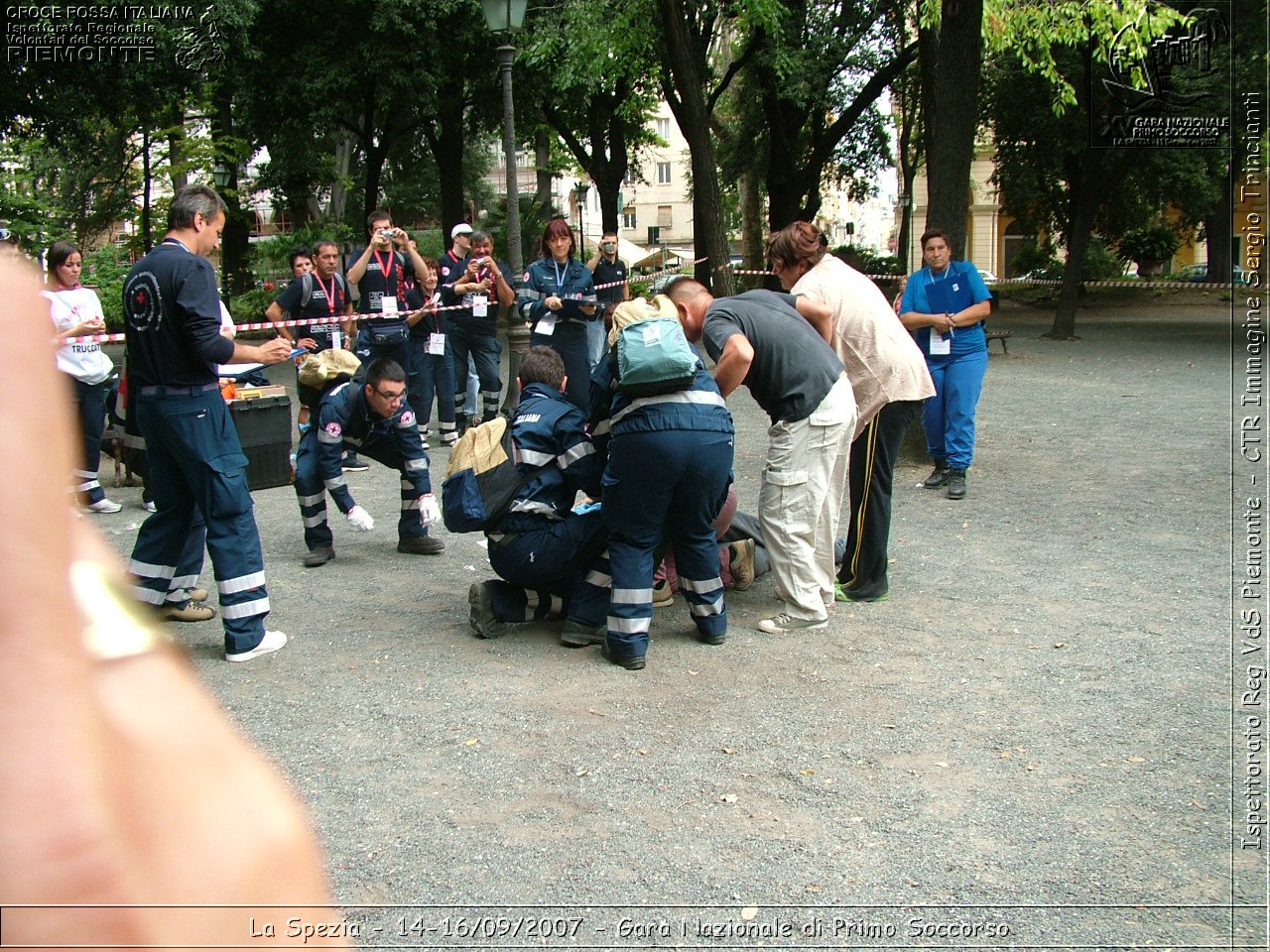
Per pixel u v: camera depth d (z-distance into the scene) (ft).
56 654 1.41
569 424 17.30
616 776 12.71
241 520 16.61
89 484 26.32
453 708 14.80
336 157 134.10
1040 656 16.19
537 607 17.98
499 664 16.48
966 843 11.07
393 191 160.15
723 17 72.02
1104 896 10.02
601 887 10.41
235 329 29.71
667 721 14.25
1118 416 38.19
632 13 48.78
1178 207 112.27
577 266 34.76
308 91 72.28
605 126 94.73
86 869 1.44
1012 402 42.42
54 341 1.40
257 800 1.69
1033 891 10.16
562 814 11.86
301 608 19.42
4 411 1.34
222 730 1.72
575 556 17.16
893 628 17.61
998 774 12.57
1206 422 36.52
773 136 88.58
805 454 17.12
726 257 45.19
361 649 17.25
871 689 15.15
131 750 1.57
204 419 16.12
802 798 12.10
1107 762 12.79
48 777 1.41
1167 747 13.14
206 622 18.75
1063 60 68.13
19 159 75.15
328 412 21.25
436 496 27.68
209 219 16.19
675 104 72.74
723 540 19.92
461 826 11.64
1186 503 25.44
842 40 77.87
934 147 31.32
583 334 34.86
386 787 12.55
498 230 122.21
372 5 72.02
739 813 11.81
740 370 16.03
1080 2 38.06
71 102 50.83
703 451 15.58
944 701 14.67
